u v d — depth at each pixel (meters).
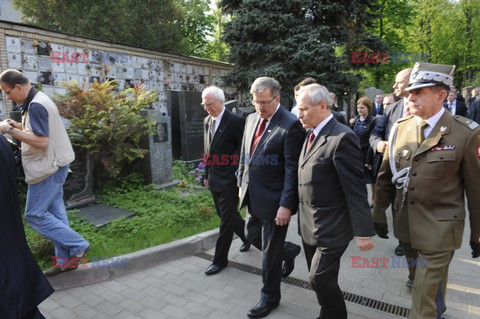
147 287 3.27
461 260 3.76
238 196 3.51
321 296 2.35
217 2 13.28
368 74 20.09
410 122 2.38
